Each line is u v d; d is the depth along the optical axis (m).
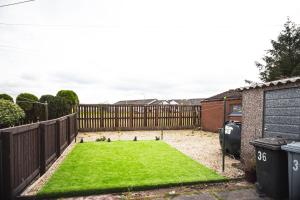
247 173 5.27
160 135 13.39
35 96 14.72
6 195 3.79
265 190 4.54
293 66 24.89
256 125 6.29
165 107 16.42
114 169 5.98
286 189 4.35
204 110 16.31
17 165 4.12
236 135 7.33
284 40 27.06
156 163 6.63
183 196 4.42
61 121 7.83
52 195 4.32
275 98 5.66
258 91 6.24
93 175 5.44
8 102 10.14
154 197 4.36
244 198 4.38
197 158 7.39
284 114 5.36
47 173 5.61
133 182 4.93
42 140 5.51
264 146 4.48
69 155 7.70
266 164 4.51
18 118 10.48
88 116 15.04
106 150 8.59
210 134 14.02
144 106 16.06
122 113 15.70
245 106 6.80
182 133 14.54
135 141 10.86
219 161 7.02
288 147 4.06
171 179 5.15
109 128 15.44
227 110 13.62
